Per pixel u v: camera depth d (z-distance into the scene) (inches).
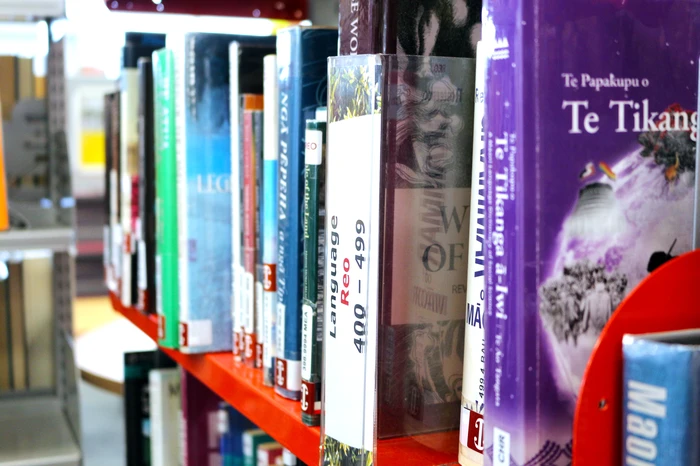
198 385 49.7
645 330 18.3
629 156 19.7
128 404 56.9
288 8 59.0
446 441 25.1
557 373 19.1
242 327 38.6
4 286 76.4
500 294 19.3
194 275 40.8
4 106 74.1
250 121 35.4
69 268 69.7
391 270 23.7
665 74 20.1
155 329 47.9
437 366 24.8
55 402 77.1
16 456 62.9
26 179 75.4
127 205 53.3
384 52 23.4
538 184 18.6
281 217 31.8
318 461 27.7
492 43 19.0
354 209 23.4
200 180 40.6
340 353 24.4
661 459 16.8
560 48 18.6
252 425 48.8
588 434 17.9
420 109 23.4
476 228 23.0
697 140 19.4
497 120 19.0
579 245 19.2
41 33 74.5
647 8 19.7
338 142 23.9
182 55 39.8
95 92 171.3
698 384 16.4
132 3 55.8
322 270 28.3
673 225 20.6
